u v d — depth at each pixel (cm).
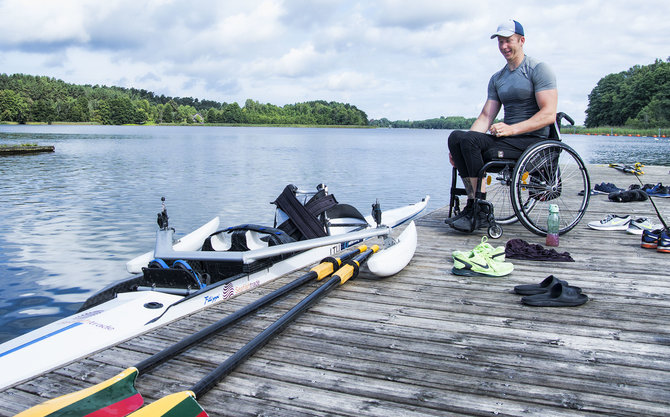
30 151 2966
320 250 457
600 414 193
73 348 247
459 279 378
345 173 2041
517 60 505
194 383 219
